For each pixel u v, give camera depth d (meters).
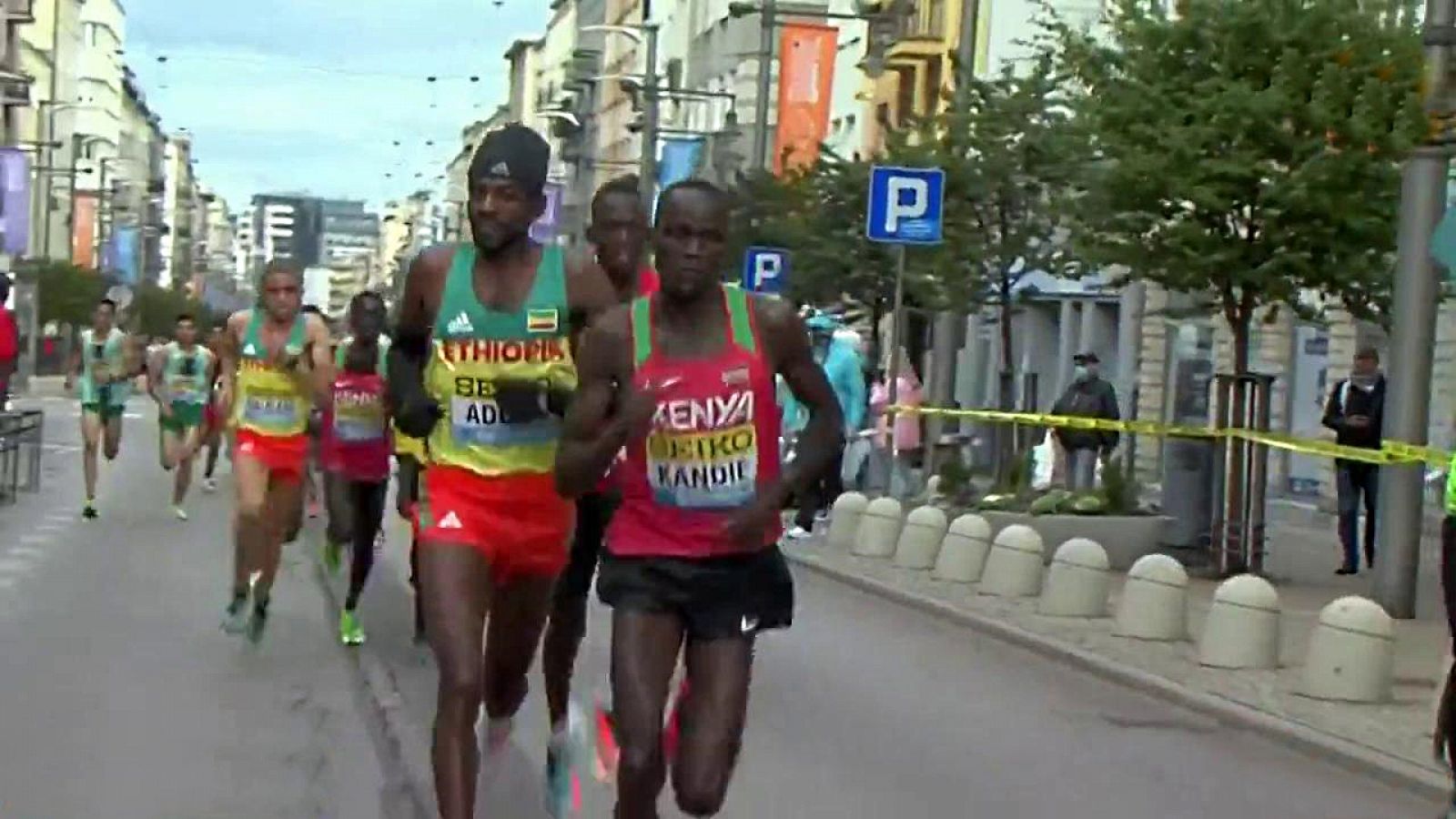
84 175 129.38
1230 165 19.64
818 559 21.77
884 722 11.93
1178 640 15.67
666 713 7.50
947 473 24.25
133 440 42.97
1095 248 20.86
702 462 6.62
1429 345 17.22
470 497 7.57
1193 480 21.53
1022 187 28.33
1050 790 10.15
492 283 7.57
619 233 9.12
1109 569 20.48
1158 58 20.33
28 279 69.44
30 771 9.66
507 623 8.14
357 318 14.02
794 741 11.14
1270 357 35.84
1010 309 29.98
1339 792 10.53
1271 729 12.01
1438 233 12.93
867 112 56.44
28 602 15.87
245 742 10.48
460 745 7.25
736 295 6.74
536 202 7.59
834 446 6.77
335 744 10.44
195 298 138.25
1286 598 19.52
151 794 9.20
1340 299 21.47
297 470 13.63
